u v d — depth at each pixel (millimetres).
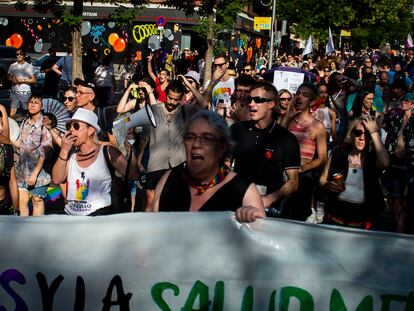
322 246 3447
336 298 3443
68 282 3678
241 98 7293
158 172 6984
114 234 3629
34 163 7457
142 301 3627
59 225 3668
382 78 12391
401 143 7957
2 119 6668
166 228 3586
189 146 3748
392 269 3396
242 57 31969
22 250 3689
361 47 49156
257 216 3484
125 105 8641
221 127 3748
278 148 5293
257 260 3502
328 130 9602
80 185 5555
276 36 31391
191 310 3590
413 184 7102
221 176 3811
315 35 40781
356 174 5652
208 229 3551
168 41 44375
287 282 3479
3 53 26625
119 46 35562
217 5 22000
